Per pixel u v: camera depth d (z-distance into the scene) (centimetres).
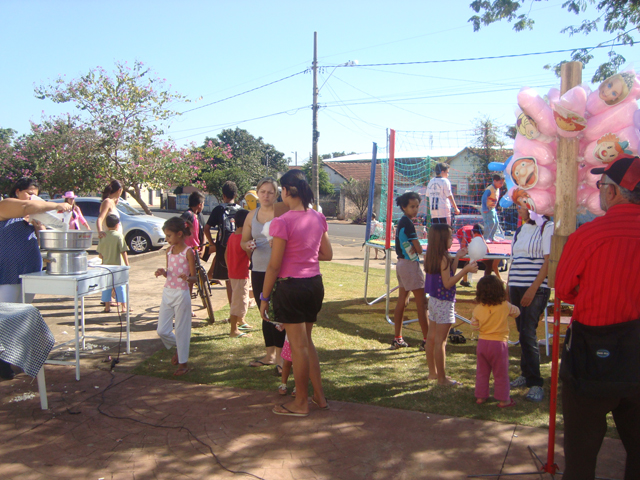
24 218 452
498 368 381
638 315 226
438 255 423
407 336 606
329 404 384
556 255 309
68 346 516
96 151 1627
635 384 220
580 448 239
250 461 298
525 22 805
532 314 414
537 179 343
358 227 3012
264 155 6209
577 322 241
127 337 498
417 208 532
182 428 339
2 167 2392
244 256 557
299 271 349
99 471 286
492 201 873
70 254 415
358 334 610
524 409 380
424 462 298
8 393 395
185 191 4594
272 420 354
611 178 238
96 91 1598
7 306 350
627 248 227
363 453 308
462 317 661
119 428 338
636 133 310
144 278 921
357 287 943
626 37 760
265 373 452
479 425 349
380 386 427
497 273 832
